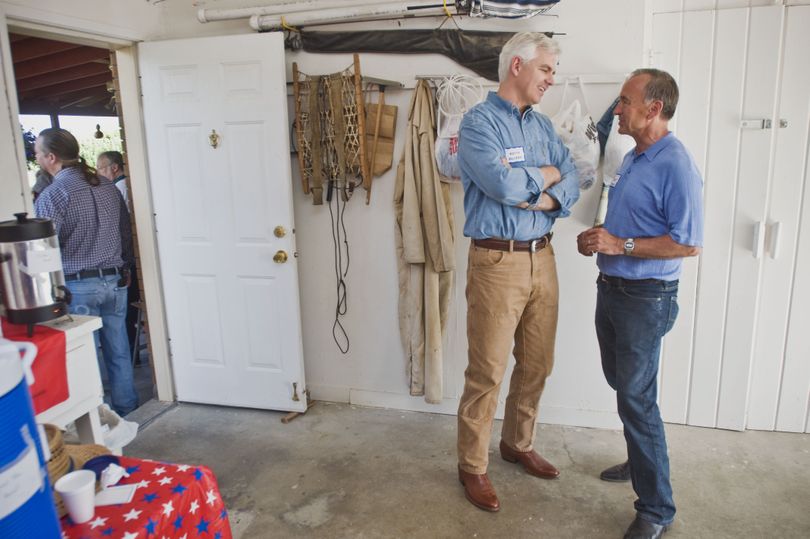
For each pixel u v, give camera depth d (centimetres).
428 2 242
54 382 151
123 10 259
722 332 255
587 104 240
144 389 340
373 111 260
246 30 274
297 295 278
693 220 172
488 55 243
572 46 238
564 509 209
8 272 146
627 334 184
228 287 285
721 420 263
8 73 200
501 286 197
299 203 284
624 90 180
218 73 264
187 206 282
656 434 187
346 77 258
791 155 236
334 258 285
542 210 197
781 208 241
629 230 185
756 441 253
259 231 275
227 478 235
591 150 228
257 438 268
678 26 237
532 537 195
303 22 259
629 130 182
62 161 267
